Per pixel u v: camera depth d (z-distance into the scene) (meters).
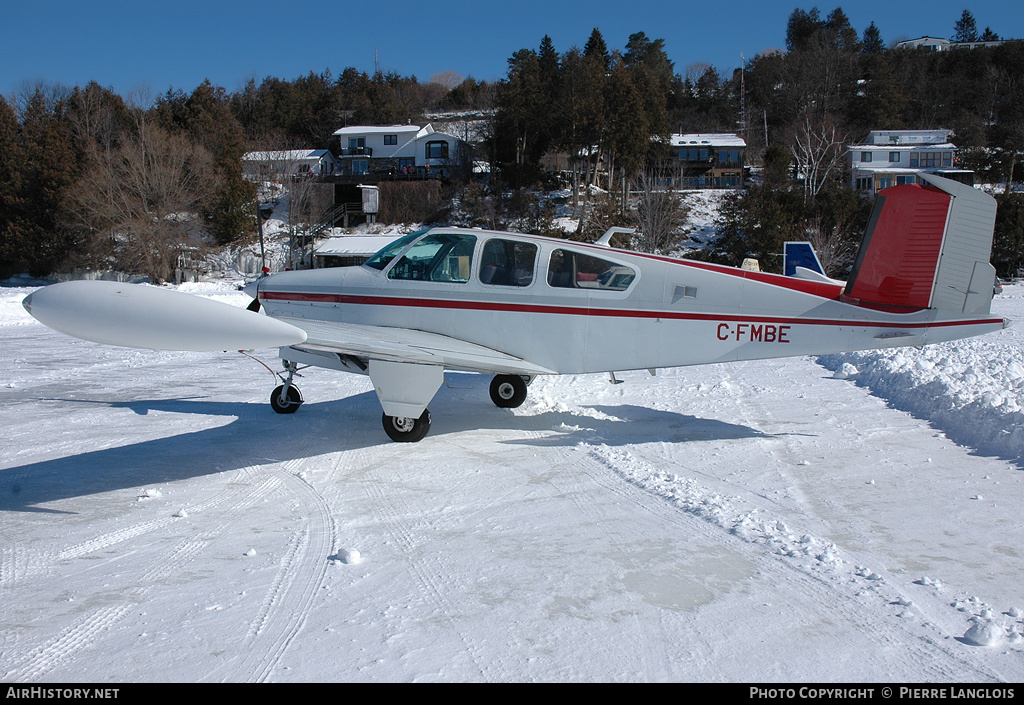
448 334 6.50
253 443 5.84
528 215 45.44
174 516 4.14
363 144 63.47
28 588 3.16
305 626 2.79
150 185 40.41
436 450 5.62
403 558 3.49
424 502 4.38
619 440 5.93
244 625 2.80
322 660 2.53
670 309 6.17
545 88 54.16
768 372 9.69
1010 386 6.84
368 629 2.76
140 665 2.50
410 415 5.68
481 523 4.00
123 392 8.28
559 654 2.56
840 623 2.80
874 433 6.05
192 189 42.94
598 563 3.41
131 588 3.15
